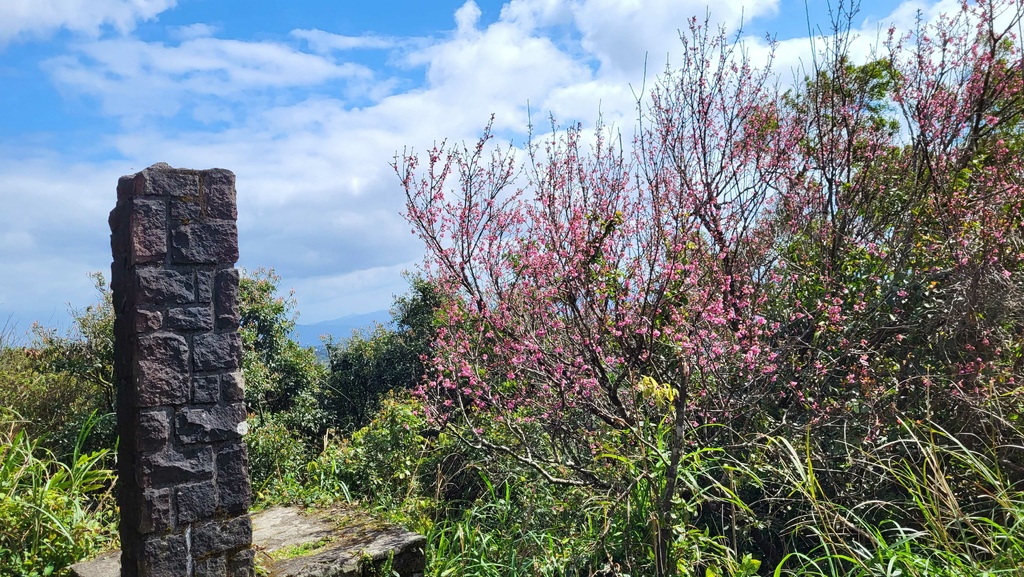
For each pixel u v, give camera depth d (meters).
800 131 6.71
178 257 3.19
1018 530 3.51
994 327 5.09
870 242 6.26
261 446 7.67
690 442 4.91
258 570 3.69
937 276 5.59
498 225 5.90
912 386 5.25
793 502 4.83
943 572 3.24
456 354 5.87
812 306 5.83
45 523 4.23
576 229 5.46
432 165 5.80
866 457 4.65
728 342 5.13
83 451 8.17
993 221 5.54
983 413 4.66
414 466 6.48
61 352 9.66
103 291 10.22
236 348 3.36
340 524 4.52
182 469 3.18
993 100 6.41
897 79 6.69
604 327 5.41
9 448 5.01
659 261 5.38
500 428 6.34
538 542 4.41
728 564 3.86
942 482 3.69
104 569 3.86
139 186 3.12
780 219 6.80
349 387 16.83
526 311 5.72
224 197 3.35
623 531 4.34
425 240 5.84
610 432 5.54
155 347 3.12
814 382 5.54
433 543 4.62
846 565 4.20
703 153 6.07
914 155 6.46
